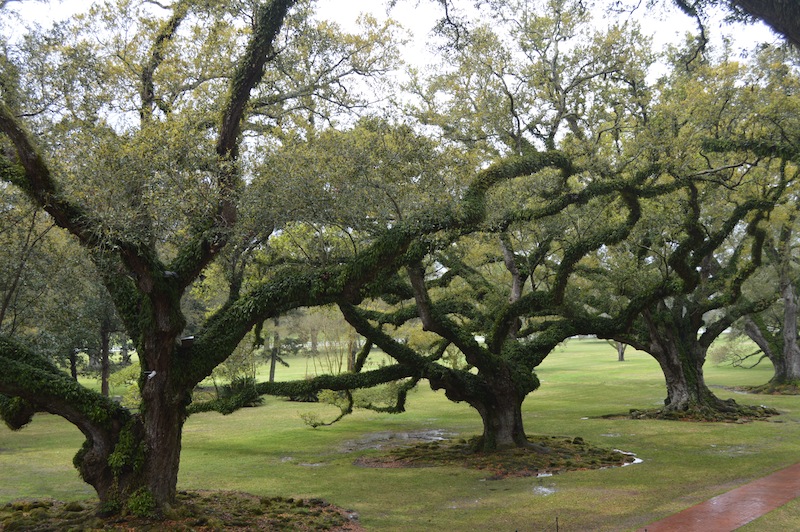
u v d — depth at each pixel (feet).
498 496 38.45
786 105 44.39
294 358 202.59
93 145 30.04
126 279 34.71
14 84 31.86
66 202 28.53
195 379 33.12
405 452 56.18
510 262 57.77
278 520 32.14
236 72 34.30
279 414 91.50
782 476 40.16
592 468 46.32
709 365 168.14
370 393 66.69
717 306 77.87
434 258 54.80
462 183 38.75
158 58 38.01
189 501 34.88
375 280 38.17
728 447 53.98
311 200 33.06
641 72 59.36
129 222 27.63
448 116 54.95
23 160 27.61
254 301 34.47
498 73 55.62
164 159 29.78
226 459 55.42
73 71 33.91
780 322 119.85
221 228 32.19
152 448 31.76
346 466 51.08
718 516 30.55
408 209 35.94
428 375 51.90
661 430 66.03
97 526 29.30
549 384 127.75
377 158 35.96
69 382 31.55
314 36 39.55
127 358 117.60
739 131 48.65
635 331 81.25
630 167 49.44
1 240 33.86
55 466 52.16
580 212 52.21
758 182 60.18
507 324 53.78
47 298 42.11
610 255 65.77
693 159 50.14
